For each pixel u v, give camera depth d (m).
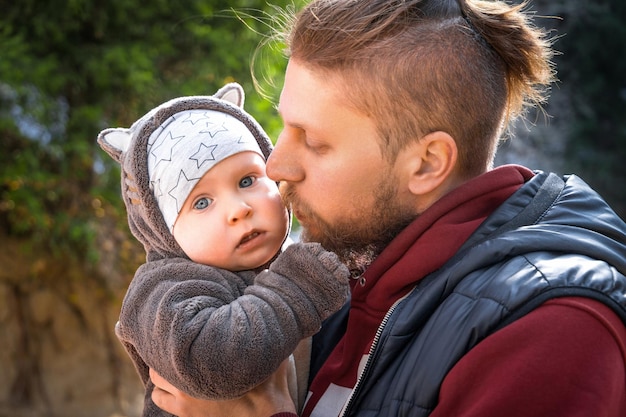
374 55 1.63
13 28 6.39
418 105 1.64
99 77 6.30
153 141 1.83
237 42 6.57
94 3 6.40
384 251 1.69
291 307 1.64
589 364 1.41
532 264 1.51
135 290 1.77
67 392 6.52
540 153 8.95
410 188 1.68
